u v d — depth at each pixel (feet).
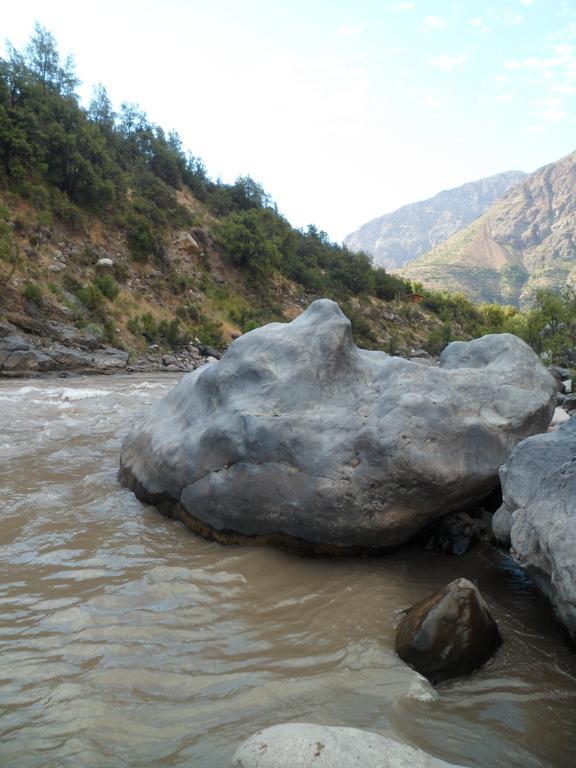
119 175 148.66
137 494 16.42
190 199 193.36
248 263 176.45
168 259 144.05
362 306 211.82
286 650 8.96
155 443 16.12
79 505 15.94
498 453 13.12
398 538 13.03
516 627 9.85
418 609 9.43
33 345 84.33
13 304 90.22
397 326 211.20
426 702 7.70
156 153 191.62
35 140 123.95
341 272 221.66
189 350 117.29
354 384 14.79
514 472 10.72
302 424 13.35
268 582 11.49
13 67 129.08
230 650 8.93
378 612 10.27
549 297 81.15
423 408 13.01
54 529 14.11
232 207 208.64
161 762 6.44
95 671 8.20
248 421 13.64
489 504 14.87
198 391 16.62
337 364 14.89
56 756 6.50
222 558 12.59
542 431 14.44
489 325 239.71
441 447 12.61
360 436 12.77
